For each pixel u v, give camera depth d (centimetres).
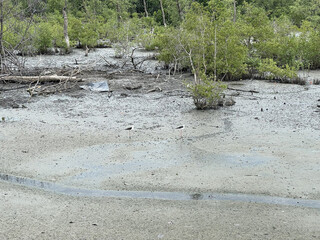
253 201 568
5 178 666
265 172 670
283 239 461
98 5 4669
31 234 480
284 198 575
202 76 1145
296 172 668
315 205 552
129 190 614
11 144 829
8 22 1948
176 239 463
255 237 465
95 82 1455
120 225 501
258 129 912
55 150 795
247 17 2067
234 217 519
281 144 808
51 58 2283
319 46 1767
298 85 1434
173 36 1697
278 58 1878
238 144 813
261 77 1595
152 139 856
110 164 721
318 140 826
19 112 1095
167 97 1266
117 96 1294
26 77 1480
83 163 728
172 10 4062
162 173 676
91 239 467
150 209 547
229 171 678
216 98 1130
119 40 2627
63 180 657
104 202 573
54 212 541
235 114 1046
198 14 1611
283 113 1046
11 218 523
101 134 894
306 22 2125
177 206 555
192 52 1596
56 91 1355
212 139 848
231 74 1555
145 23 3772
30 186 634
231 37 1545
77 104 1189
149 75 1686
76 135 888
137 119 1017
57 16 3838
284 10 4878
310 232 477
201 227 492
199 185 625
